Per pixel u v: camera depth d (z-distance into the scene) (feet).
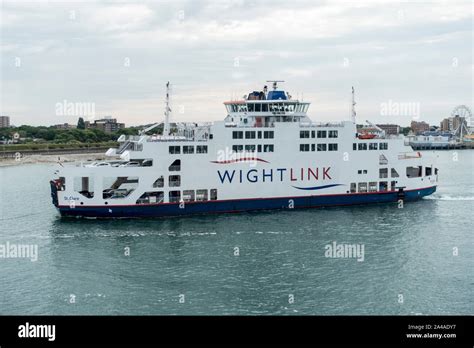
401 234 244.01
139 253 213.87
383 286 180.55
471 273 192.95
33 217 284.00
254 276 188.55
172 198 275.18
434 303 167.63
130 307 164.76
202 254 212.43
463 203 324.19
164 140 274.77
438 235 243.19
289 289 177.47
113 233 243.19
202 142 276.00
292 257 208.85
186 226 255.70
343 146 303.68
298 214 284.00
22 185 432.25
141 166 268.82
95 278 187.93
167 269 195.72
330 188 303.89
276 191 293.23
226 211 285.43
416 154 340.18
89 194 279.08
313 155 297.94
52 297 172.45
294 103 302.86
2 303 168.35
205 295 172.76
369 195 313.32
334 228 253.65
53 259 208.13
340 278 187.21
